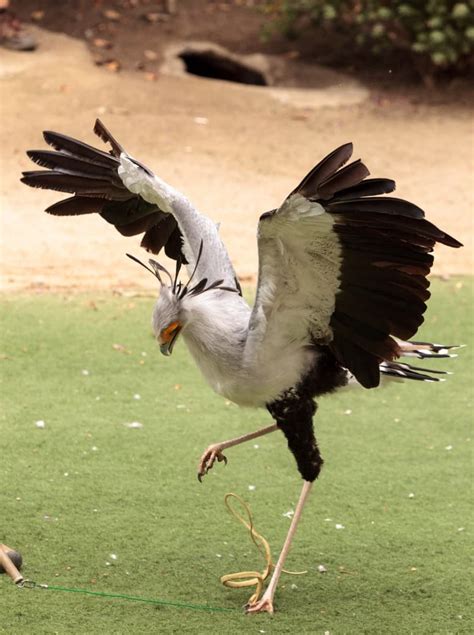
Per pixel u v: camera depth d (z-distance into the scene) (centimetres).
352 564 903
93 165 925
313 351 827
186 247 887
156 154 2156
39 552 887
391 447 1147
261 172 2142
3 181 1983
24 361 1324
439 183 2167
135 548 907
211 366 830
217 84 2562
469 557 917
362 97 2612
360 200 707
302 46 2808
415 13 2517
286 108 2500
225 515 980
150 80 2523
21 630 761
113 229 1864
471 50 2631
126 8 2841
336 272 768
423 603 840
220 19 2880
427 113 2570
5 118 2223
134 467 1066
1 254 1708
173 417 1198
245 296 1578
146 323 1479
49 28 2695
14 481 1017
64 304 1528
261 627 792
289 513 990
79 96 2370
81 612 795
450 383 1339
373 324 792
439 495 1038
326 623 804
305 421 839
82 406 1212
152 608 811
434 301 1620
